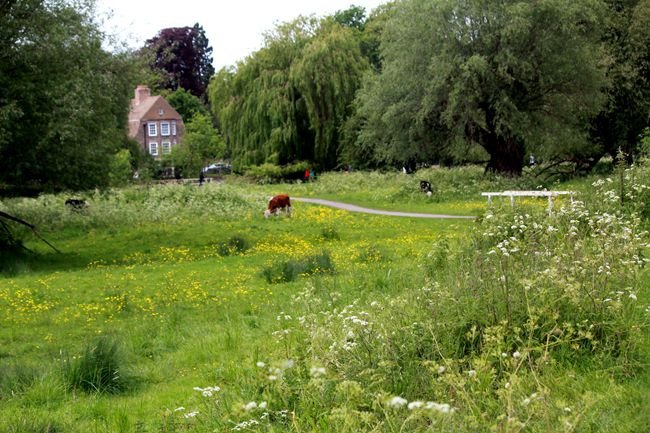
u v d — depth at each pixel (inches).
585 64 1530.5
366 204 1581.0
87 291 640.4
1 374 365.7
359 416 225.5
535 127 1573.6
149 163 2534.5
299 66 2281.0
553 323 286.5
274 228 1119.6
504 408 218.5
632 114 1641.2
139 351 429.1
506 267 333.7
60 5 863.7
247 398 276.1
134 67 941.2
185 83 4579.2
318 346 291.7
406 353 276.8
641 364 263.7
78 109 821.9
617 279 337.7
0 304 586.6
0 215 890.7
